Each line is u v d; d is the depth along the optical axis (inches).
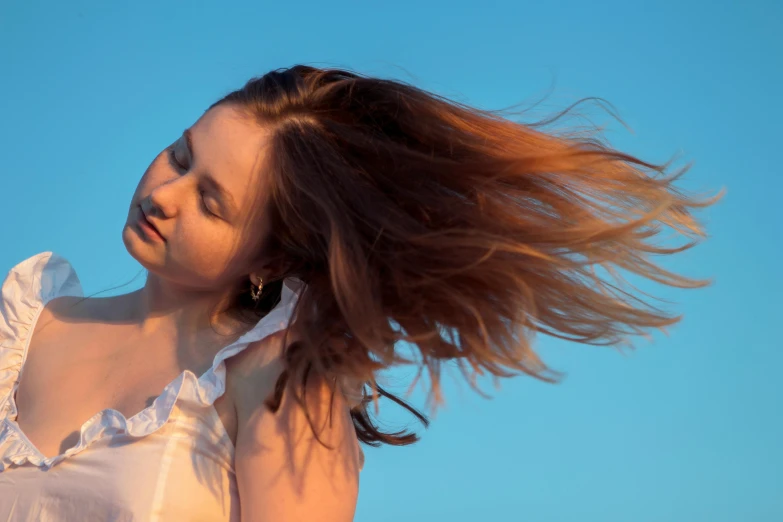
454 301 74.5
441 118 83.1
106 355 78.5
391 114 83.0
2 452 73.2
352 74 87.2
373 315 72.1
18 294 83.2
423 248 74.9
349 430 73.4
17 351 80.5
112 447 70.7
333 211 75.7
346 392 76.9
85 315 83.1
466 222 77.6
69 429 74.0
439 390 75.4
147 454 69.6
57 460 70.8
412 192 78.7
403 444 88.4
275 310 75.9
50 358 79.6
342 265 73.4
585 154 81.7
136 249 74.2
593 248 80.0
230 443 71.3
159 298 79.6
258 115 78.2
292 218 77.2
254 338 73.2
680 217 88.0
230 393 72.8
